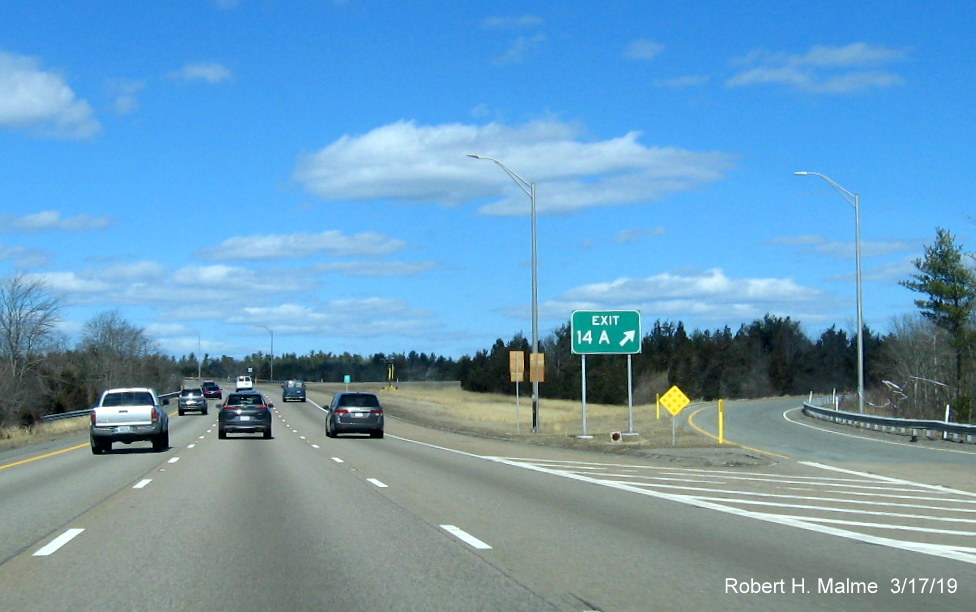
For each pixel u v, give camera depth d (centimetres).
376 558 1141
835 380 13900
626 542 1260
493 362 13288
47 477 2234
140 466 2547
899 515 1534
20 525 1416
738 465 2556
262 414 4012
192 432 4669
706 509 1609
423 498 1778
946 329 7212
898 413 6366
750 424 5147
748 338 13688
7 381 6538
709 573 1050
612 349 3569
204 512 1571
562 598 926
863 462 2672
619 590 962
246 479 2162
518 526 1409
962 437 3641
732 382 12781
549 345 13475
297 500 1745
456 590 961
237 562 1116
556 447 3431
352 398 4122
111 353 11138
